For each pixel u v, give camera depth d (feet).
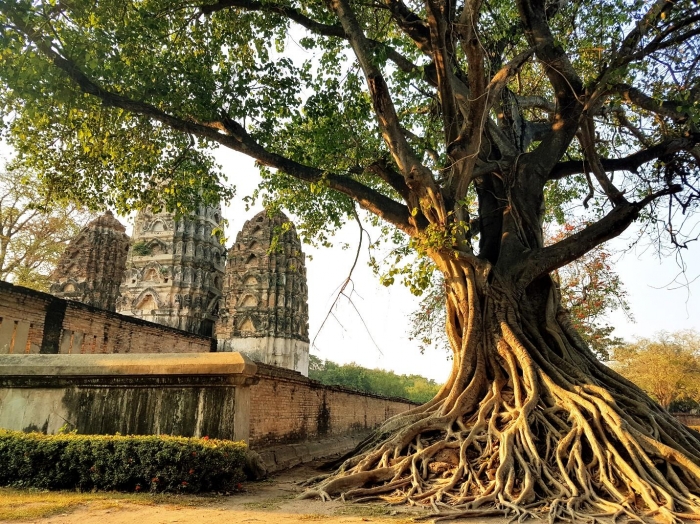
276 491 27.37
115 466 24.98
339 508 23.13
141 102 36.94
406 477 26.71
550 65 35.94
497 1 41.91
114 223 111.55
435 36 30.60
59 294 103.91
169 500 22.81
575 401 28.45
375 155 41.09
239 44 44.78
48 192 41.81
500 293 34.47
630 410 29.84
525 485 23.97
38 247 101.76
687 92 28.58
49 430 30.94
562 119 39.50
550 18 39.09
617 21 33.32
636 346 148.66
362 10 41.11
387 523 19.94
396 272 30.04
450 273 35.37
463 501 23.48
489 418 29.96
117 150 41.14
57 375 31.37
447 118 33.24
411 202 36.52
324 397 54.03
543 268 35.12
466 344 33.12
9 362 32.22
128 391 31.17
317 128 40.88
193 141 44.57
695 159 36.88
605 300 81.35
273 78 39.91
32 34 31.24
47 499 22.12
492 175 41.27
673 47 31.42
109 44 34.40
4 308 43.80
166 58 38.52
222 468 25.82
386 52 33.24
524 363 30.86
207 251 113.60
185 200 46.88
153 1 38.22
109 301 106.52
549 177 42.39
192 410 30.25
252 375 31.40
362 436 67.62
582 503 23.00
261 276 101.40
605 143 42.75
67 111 34.86
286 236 103.91
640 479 23.25
